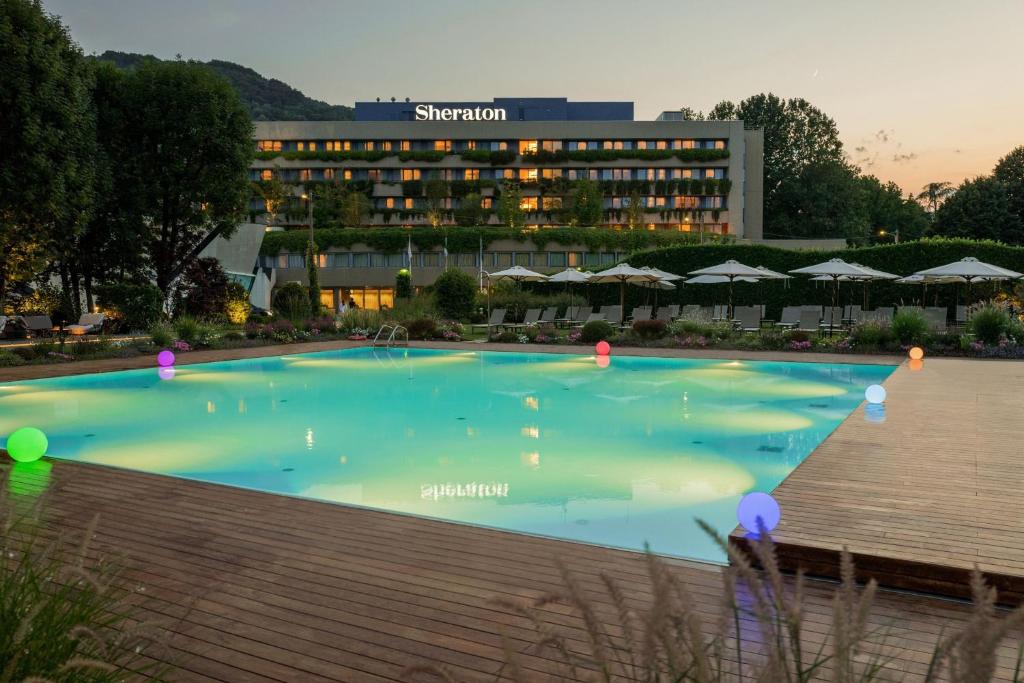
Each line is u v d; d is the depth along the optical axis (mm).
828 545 3705
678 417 9344
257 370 14680
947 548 3672
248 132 25906
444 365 15375
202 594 3451
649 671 1281
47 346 15148
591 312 24312
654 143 61938
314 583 3590
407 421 9242
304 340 20484
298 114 160875
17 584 1954
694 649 1275
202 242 27453
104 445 7984
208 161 24984
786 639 2799
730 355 15266
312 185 60562
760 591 1346
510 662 1465
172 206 25016
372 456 7371
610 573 3676
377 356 17359
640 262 25516
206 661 2793
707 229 61000
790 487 4934
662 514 5402
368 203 59812
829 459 5773
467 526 4520
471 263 49031
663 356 15586
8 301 22969
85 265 24375
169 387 12391
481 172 62062
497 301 26688
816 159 73875
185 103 23828
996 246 21078
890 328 15695
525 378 13211
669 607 1239
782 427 8695
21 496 5242
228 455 7473
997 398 9016
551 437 8227
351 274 48781
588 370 14305
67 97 18938
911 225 74562
